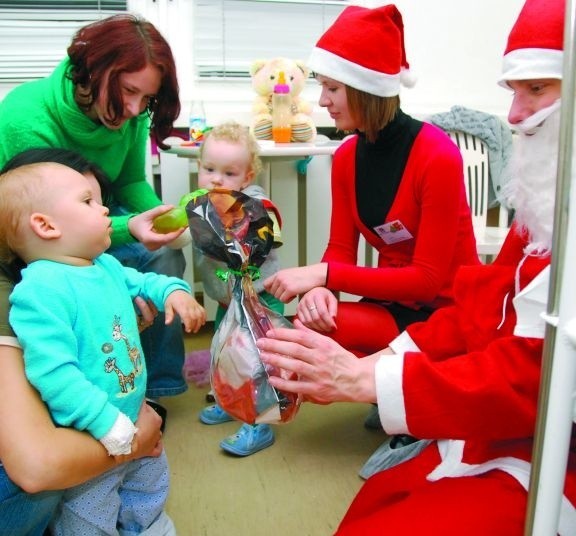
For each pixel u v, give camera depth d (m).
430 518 0.71
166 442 1.47
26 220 0.82
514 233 0.89
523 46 0.73
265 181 1.97
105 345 0.86
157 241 1.24
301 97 2.14
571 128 0.51
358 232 1.49
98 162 1.43
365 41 1.19
